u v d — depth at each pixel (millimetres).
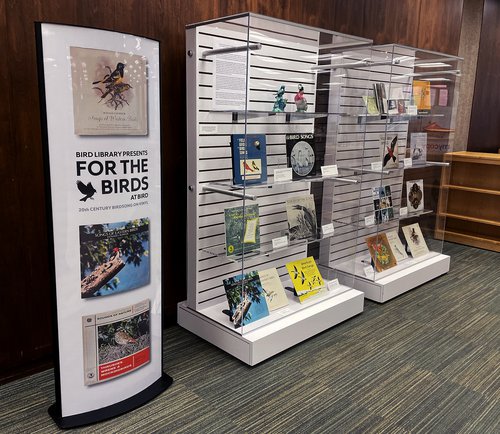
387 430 2037
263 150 2662
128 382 2125
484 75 5703
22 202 2244
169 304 2975
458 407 2213
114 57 1788
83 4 2270
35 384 2312
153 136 2006
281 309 2854
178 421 2055
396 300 3518
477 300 3541
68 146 1755
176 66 2705
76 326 1922
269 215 2961
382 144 3449
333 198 3199
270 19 2506
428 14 4367
